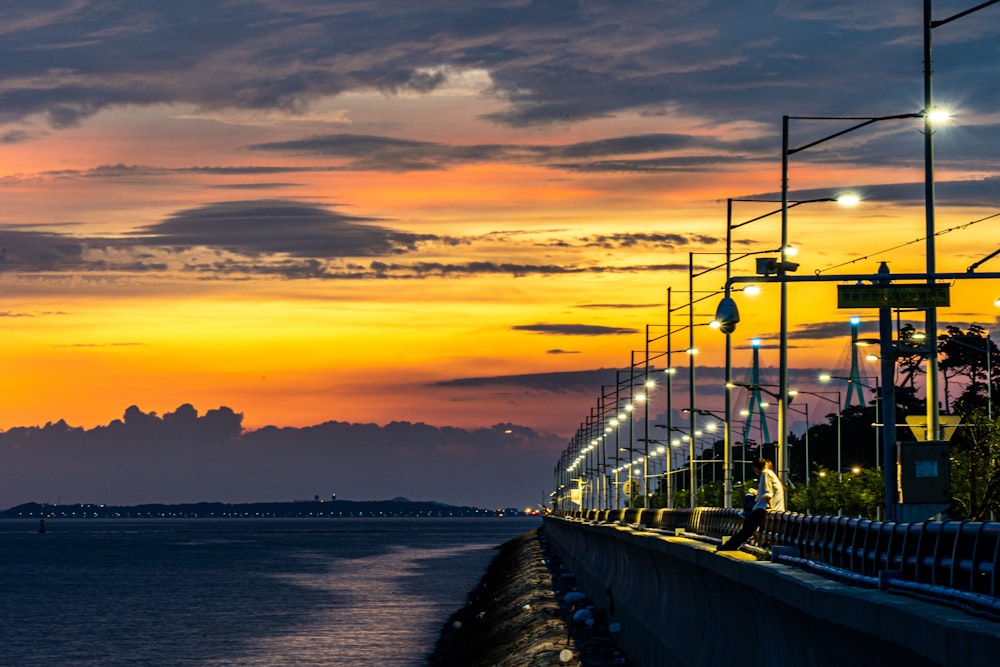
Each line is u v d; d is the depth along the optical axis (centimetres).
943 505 2394
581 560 7125
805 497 9462
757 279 2895
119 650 6831
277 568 15812
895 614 1211
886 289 2734
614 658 3956
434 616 8475
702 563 2305
